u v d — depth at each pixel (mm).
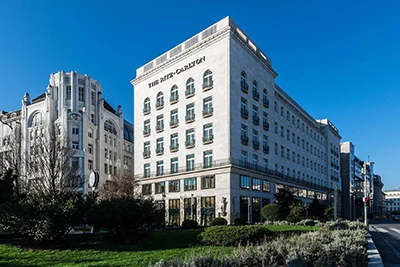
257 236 14414
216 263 7773
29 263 10094
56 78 56594
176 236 16000
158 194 44531
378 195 136250
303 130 62875
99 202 14859
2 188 17688
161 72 47938
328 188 72188
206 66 41219
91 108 58250
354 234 14195
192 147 41344
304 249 9367
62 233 12984
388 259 12969
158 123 47438
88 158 55594
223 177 36812
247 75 42531
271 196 44812
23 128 57094
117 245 13258
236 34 39969
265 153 45094
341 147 92000
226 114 38000
